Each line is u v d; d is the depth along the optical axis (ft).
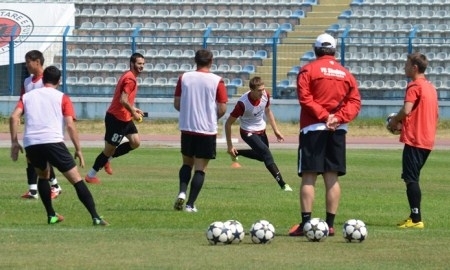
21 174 143.13
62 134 87.15
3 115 268.21
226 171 155.94
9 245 73.36
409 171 90.38
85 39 299.17
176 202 100.37
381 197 119.14
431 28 303.27
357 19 305.73
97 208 102.12
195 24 313.53
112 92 292.40
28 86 105.40
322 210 105.19
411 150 90.07
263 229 75.46
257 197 116.37
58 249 71.51
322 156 80.79
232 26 310.86
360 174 152.87
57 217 89.76
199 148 99.04
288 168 163.12
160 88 290.97
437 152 207.00
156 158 180.75
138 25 314.76
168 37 285.02
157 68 296.51
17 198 110.32
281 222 93.30
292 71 284.61
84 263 65.31
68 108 87.15
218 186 130.31
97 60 297.33
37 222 90.38
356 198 117.50
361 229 77.15
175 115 263.49
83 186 87.35
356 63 293.84
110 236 78.95
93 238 77.56
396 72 289.74
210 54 99.96
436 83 289.74
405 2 311.27
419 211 90.63
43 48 288.30
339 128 81.20
